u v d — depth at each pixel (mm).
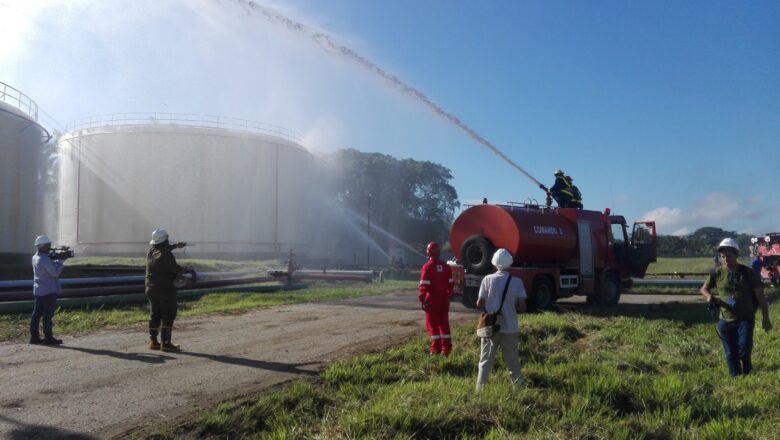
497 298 6496
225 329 11617
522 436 4922
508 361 6543
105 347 9492
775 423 5336
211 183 51094
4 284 14234
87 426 5547
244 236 52125
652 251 18031
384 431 4996
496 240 14508
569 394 6348
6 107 30234
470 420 5297
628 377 6945
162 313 9180
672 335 10320
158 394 6625
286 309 15594
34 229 32469
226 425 5500
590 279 16062
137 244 49500
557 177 16594
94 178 50531
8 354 8852
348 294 20703
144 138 50281
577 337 10484
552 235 15023
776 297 17734
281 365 8133
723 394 6469
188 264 32312
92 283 16781
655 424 5305
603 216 17016
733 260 7293
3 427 5492
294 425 5426
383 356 8352
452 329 11117
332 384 7031
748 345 7160
